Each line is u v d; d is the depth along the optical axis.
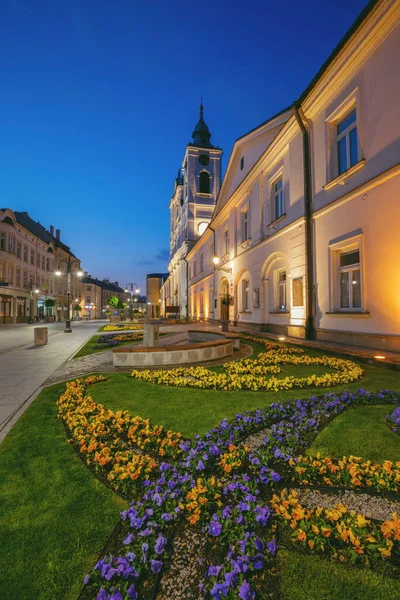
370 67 8.51
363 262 8.76
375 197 8.34
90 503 2.41
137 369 7.75
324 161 10.66
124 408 4.61
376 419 3.82
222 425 3.63
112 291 108.75
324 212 10.66
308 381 5.56
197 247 34.47
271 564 1.81
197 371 6.91
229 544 1.96
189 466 2.82
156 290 98.75
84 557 1.90
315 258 11.23
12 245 39.16
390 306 7.89
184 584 1.72
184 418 4.12
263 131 16.89
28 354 11.20
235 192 19.44
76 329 27.31
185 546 1.99
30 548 1.97
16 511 2.32
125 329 24.02
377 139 8.27
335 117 10.12
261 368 6.66
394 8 7.51
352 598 1.58
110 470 2.89
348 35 8.67
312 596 1.60
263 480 2.52
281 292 14.78
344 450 3.11
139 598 1.65
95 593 1.67
